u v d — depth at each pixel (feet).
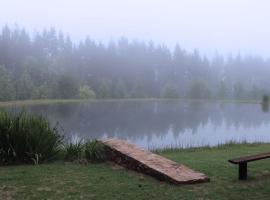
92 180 18.01
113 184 17.31
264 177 18.92
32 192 15.99
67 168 20.63
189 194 15.88
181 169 18.70
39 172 19.54
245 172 18.34
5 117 22.89
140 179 18.24
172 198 15.39
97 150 22.88
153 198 15.37
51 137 23.49
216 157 26.78
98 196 15.53
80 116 114.32
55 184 17.24
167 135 67.26
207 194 15.90
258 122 93.04
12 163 21.74
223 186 17.08
